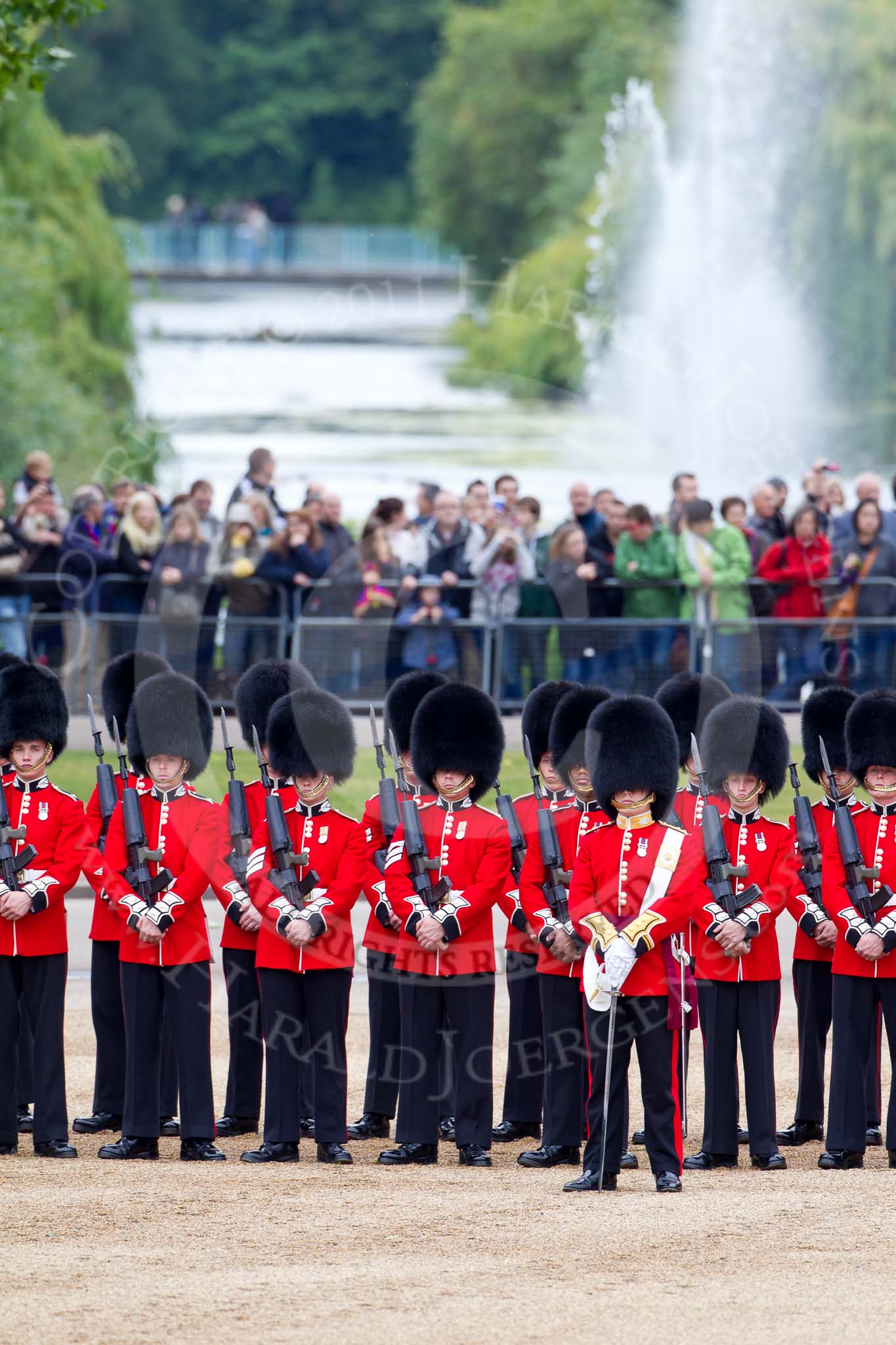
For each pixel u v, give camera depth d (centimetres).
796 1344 2544
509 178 19600
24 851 3769
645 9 19388
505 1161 3753
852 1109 3709
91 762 6212
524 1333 2580
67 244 10831
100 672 6519
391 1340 2556
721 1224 3122
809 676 6094
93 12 5984
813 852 3894
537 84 19812
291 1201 3278
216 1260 2908
